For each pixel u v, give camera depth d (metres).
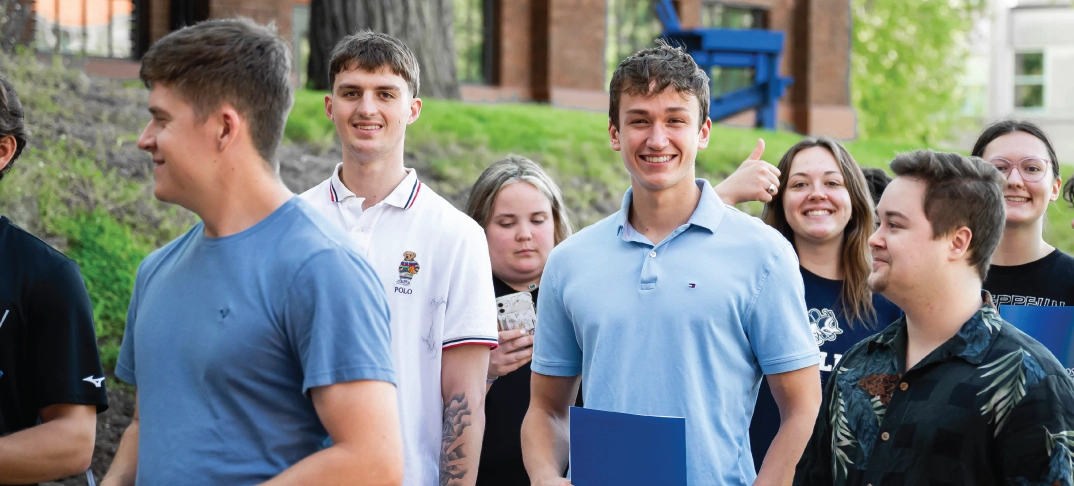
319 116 8.73
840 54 18.83
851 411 2.55
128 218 6.65
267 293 2.07
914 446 2.38
